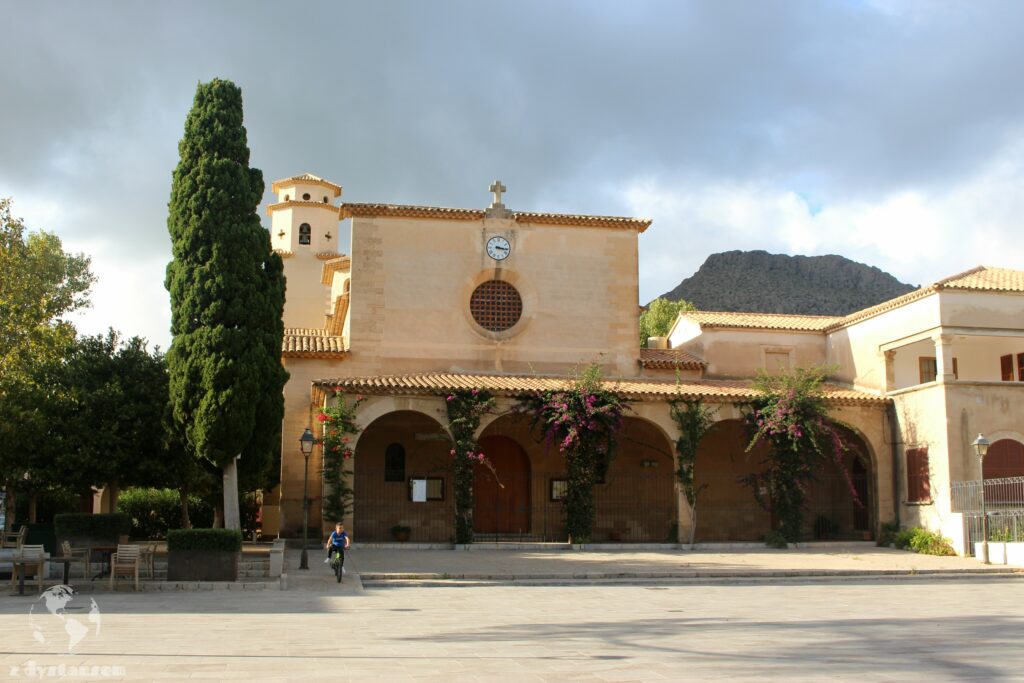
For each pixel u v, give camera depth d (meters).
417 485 34.09
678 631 14.38
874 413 34.22
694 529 32.22
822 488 36.56
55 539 26.39
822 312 121.88
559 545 31.19
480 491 34.81
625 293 37.03
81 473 29.11
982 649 12.48
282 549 23.34
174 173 28.23
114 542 24.94
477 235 36.31
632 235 37.47
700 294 130.25
